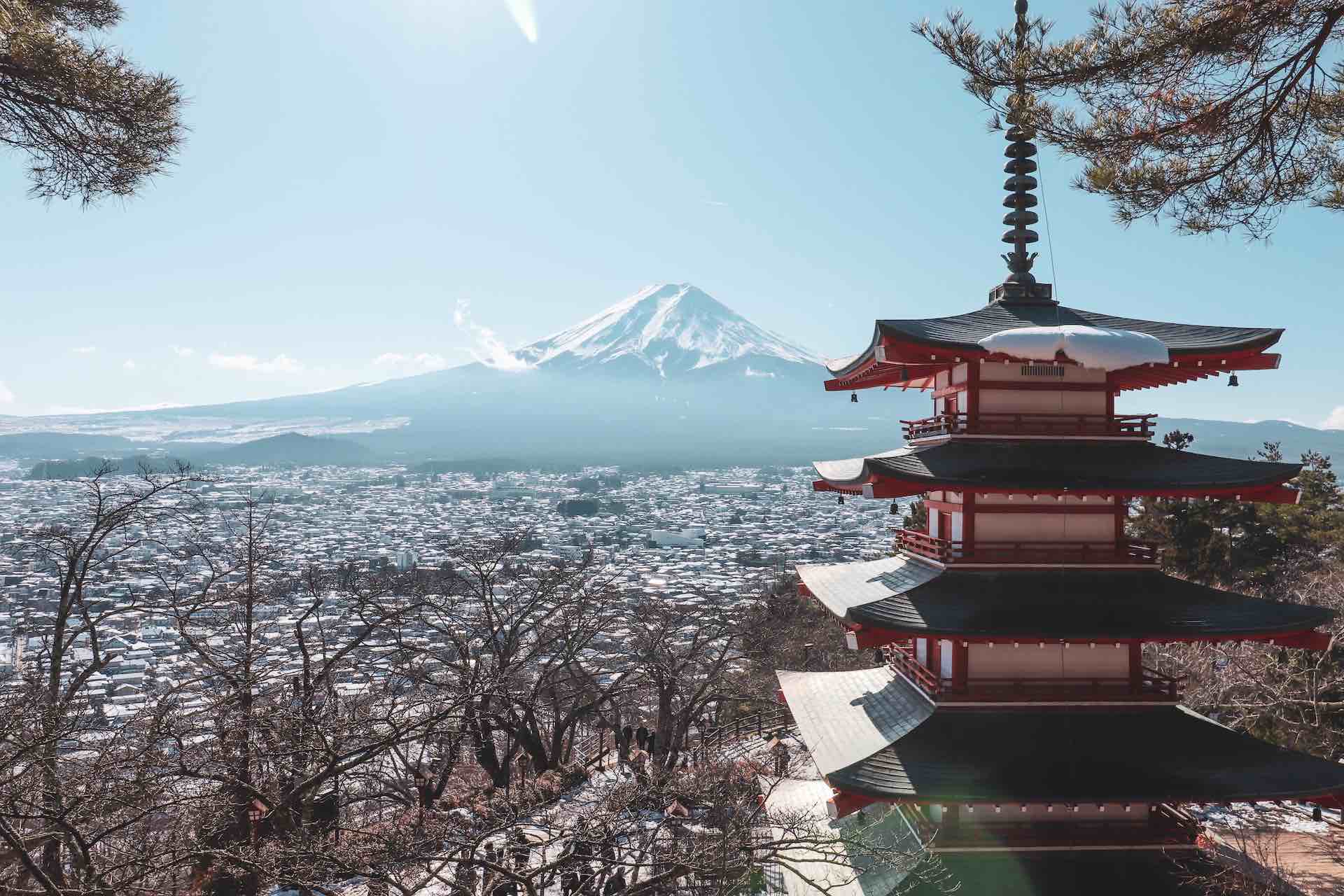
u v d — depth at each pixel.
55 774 14.66
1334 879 19.33
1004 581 18.02
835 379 22.64
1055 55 11.69
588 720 44.91
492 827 19.47
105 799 14.28
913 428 20.78
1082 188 12.28
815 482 22.56
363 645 42.09
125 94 12.03
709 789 19.03
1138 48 11.23
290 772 20.00
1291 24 10.64
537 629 39.69
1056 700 17.55
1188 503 43.59
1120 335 17.08
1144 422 18.59
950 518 18.95
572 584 41.84
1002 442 18.52
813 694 22.88
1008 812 17.70
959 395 19.80
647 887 16.70
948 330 18.45
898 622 16.88
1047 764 16.50
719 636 45.62
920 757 16.73
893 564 21.53
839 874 19.12
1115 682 17.78
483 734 31.67
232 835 20.39
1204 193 12.03
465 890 16.16
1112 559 18.02
